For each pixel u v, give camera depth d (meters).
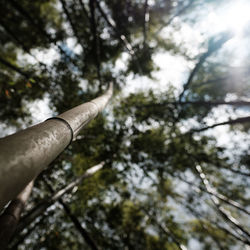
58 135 1.08
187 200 8.55
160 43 9.23
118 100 7.57
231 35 4.85
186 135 6.86
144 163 5.88
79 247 7.08
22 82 4.00
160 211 9.12
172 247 8.21
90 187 6.33
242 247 8.44
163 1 9.41
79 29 7.53
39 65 5.02
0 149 0.68
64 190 4.07
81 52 8.13
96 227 6.59
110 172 6.22
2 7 6.41
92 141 6.09
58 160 4.97
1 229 2.12
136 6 8.61
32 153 0.78
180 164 6.98
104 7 8.41
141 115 6.59
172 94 6.91
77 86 6.03
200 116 6.88
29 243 5.01
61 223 5.95
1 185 0.61
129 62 8.14
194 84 9.00
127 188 8.20
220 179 8.95
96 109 2.12
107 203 7.57
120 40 7.46
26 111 5.75
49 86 5.45
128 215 8.20
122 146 6.26
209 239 9.57
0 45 7.22
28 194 3.01
